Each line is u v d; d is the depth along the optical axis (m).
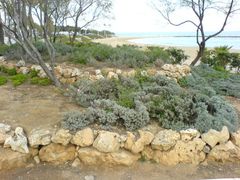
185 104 4.89
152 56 8.47
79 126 4.28
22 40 6.30
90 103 5.17
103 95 5.48
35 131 4.20
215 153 4.31
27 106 5.17
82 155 4.05
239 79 7.89
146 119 4.55
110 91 5.58
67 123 4.30
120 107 4.67
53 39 10.67
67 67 7.23
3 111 4.91
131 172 3.95
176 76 7.21
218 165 4.25
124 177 3.83
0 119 4.57
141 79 6.37
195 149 4.27
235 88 7.19
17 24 6.04
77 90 5.78
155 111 4.84
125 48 9.56
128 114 4.47
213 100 5.25
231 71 10.52
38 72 7.05
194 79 7.05
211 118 4.61
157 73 7.01
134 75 6.68
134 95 5.25
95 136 4.18
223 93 7.10
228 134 4.51
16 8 6.08
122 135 4.22
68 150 4.12
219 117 4.76
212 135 4.37
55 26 10.56
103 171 3.94
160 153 4.21
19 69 7.39
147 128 4.51
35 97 5.71
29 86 6.43
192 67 8.28
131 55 8.20
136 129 4.43
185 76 7.22
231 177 3.93
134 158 4.13
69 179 3.73
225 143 4.42
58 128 4.31
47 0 6.45
